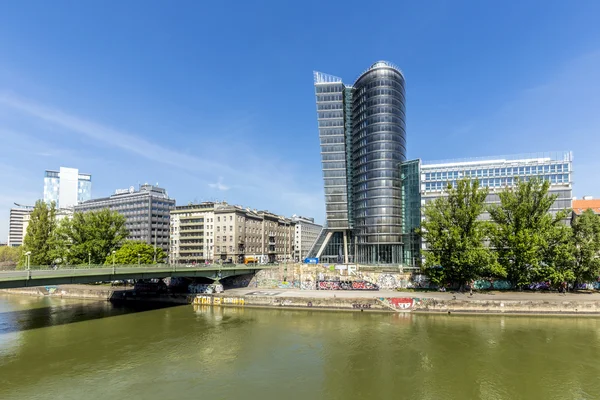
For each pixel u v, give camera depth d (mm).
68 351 43344
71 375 36219
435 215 69375
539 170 93062
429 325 53094
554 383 33188
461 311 60094
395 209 107438
